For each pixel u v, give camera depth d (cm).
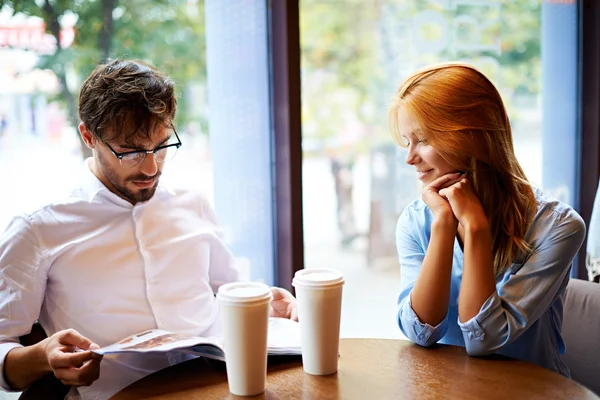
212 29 178
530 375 110
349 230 256
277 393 103
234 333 100
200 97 179
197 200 157
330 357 110
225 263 157
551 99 229
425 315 124
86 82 131
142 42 172
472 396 101
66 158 165
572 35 228
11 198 160
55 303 133
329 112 228
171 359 140
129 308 137
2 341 122
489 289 119
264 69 183
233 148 183
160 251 143
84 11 164
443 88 127
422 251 141
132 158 127
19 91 159
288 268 184
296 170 180
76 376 107
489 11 222
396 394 102
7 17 156
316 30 218
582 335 147
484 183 129
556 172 233
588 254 174
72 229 136
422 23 221
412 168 243
